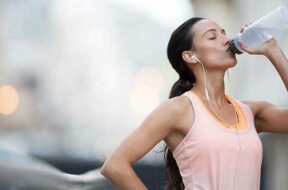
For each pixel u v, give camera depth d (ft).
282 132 21.38
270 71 47.80
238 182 19.15
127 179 19.72
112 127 61.41
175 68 21.62
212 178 19.08
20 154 26.61
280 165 40.34
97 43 71.72
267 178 40.37
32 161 26.00
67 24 73.10
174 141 20.18
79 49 71.72
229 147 19.17
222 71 20.65
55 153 41.98
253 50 20.27
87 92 68.59
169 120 19.88
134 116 65.82
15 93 70.23
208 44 20.61
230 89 50.19
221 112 20.18
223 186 19.04
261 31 20.17
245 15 53.11
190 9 61.21
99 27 72.38
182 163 19.81
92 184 25.63
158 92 69.10
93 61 70.64
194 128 19.49
